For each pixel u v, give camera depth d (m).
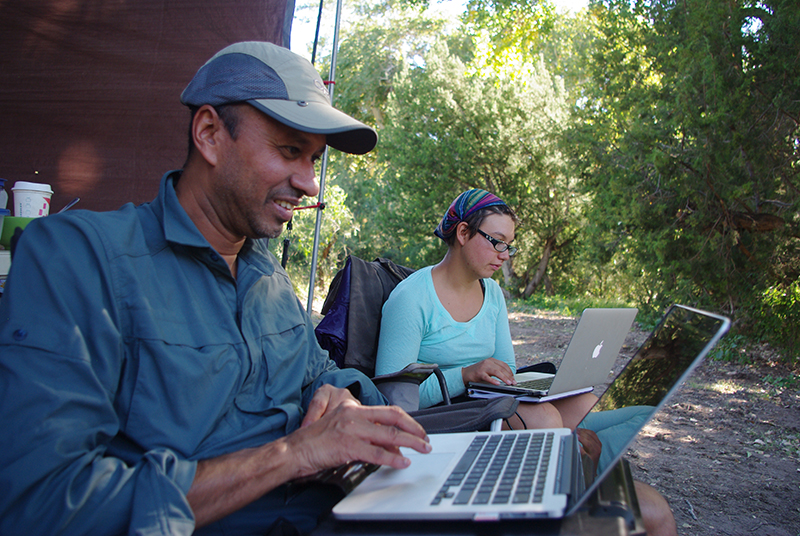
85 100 3.61
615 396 1.50
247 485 1.05
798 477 3.65
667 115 9.38
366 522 0.98
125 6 3.61
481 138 19.95
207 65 1.30
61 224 1.14
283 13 3.61
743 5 8.20
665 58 10.05
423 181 20.53
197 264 1.30
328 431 1.10
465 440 1.36
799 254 8.55
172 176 1.37
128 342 1.14
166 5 3.61
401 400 1.92
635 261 10.72
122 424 1.12
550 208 20.25
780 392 6.14
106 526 0.93
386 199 22.77
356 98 27.45
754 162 8.40
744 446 4.31
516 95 19.67
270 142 1.27
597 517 0.95
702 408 5.44
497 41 18.23
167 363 1.15
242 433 1.25
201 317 1.25
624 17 10.98
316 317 9.27
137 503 0.94
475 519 0.92
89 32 3.60
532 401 1.96
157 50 3.62
